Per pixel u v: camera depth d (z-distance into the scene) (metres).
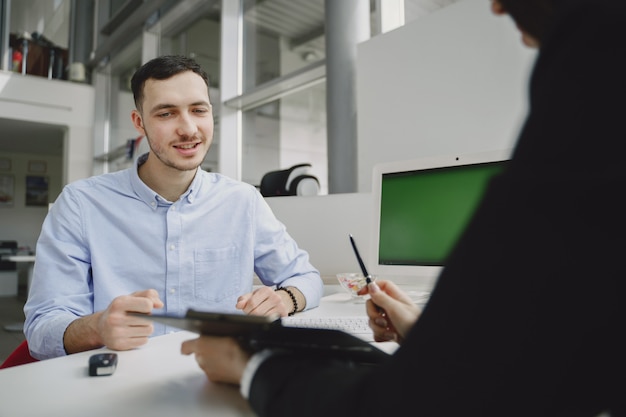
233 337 0.52
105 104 5.90
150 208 1.22
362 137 2.23
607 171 0.26
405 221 1.28
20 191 7.84
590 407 0.27
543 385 0.27
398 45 2.07
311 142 4.59
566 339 0.27
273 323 0.48
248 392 0.44
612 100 0.27
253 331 0.48
